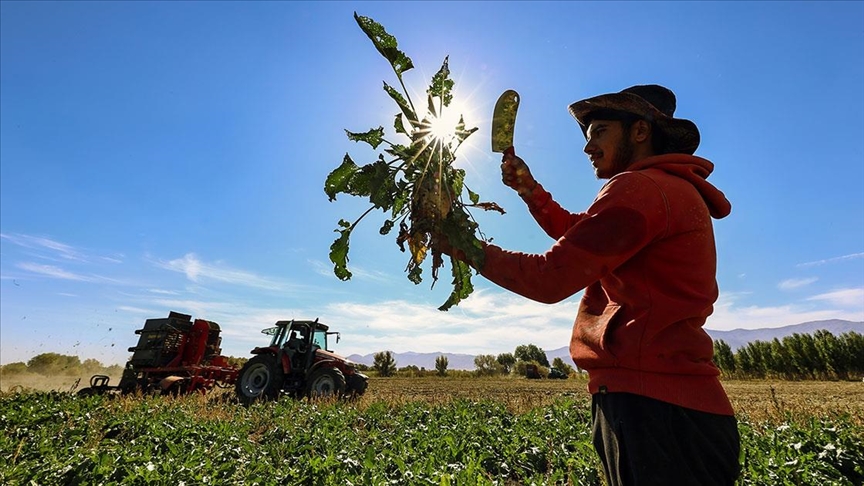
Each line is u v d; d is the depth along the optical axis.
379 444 6.29
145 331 14.03
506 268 1.29
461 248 1.37
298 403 10.24
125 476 4.27
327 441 6.20
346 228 1.72
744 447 5.17
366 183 1.56
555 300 1.25
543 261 1.24
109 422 7.36
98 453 4.81
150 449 5.76
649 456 1.18
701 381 1.26
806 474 4.53
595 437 1.43
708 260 1.36
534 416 8.34
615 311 1.40
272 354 12.73
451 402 10.86
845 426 6.42
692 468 1.19
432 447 6.04
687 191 1.37
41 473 4.22
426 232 1.45
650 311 1.28
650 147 1.59
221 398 12.13
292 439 6.54
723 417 1.26
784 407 8.66
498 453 5.97
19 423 7.41
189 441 6.22
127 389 13.08
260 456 5.70
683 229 1.30
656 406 1.22
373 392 16.20
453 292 1.66
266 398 11.48
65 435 6.57
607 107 1.59
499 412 9.25
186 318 14.55
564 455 5.70
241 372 12.69
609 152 1.60
